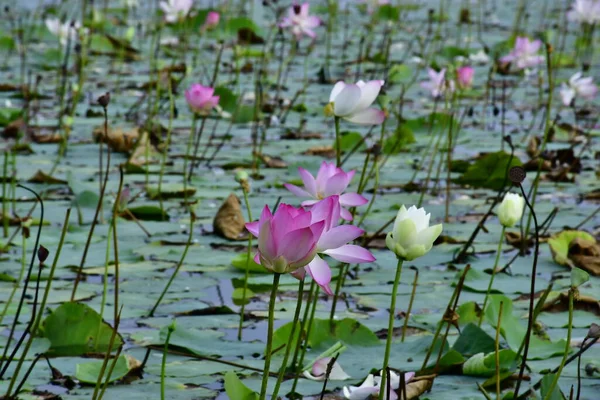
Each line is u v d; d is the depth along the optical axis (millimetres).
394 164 9453
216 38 17703
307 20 9883
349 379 4250
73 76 14414
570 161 9141
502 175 8438
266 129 10414
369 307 5398
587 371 4324
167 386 4137
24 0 23062
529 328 3746
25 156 9422
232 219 6828
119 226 7035
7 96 12812
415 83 14578
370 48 16188
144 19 20844
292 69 15539
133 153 8906
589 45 18047
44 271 5891
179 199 7926
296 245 3002
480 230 7051
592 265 6109
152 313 5203
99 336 4656
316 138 10680
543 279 5926
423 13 23312
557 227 7133
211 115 11977
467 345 4570
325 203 3121
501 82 14805
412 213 3352
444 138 10695
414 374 4125
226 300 5496
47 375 4219
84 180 8430
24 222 5203
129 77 14445
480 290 5652
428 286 5770
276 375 4312
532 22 21844
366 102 4473
